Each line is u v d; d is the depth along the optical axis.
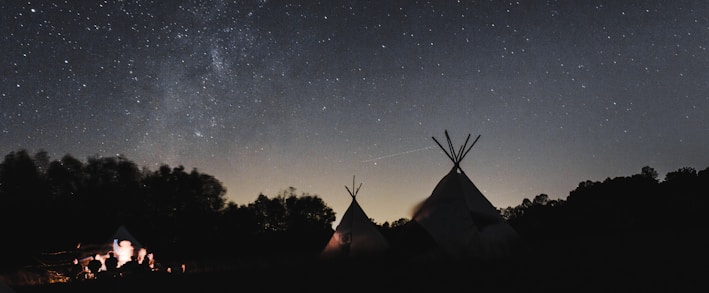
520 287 8.88
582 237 23.59
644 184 35.84
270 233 42.16
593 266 10.93
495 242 16.42
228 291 11.33
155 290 12.39
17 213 33.59
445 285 9.76
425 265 14.38
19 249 29.59
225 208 45.06
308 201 50.25
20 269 23.36
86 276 20.55
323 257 21.67
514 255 15.85
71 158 39.31
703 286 7.91
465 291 8.91
